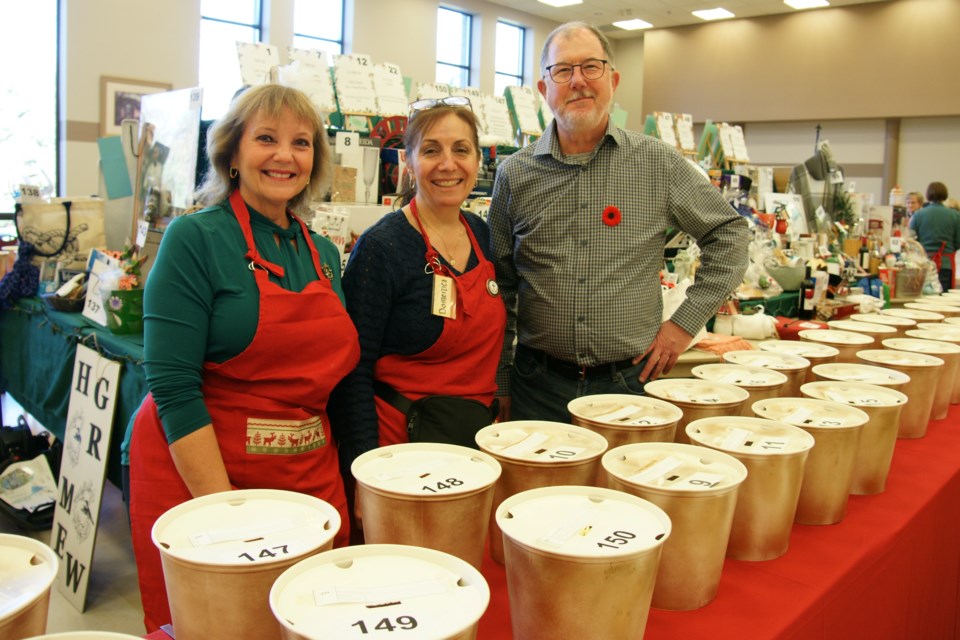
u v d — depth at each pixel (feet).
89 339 8.87
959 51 34.35
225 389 4.65
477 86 41.01
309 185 5.13
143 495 4.85
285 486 4.71
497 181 6.98
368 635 2.23
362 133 11.86
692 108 43.09
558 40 6.26
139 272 8.88
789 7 38.22
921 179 36.60
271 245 4.74
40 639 2.19
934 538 5.05
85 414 8.71
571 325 6.51
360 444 5.03
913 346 7.10
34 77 24.50
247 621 2.59
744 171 15.35
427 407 5.22
